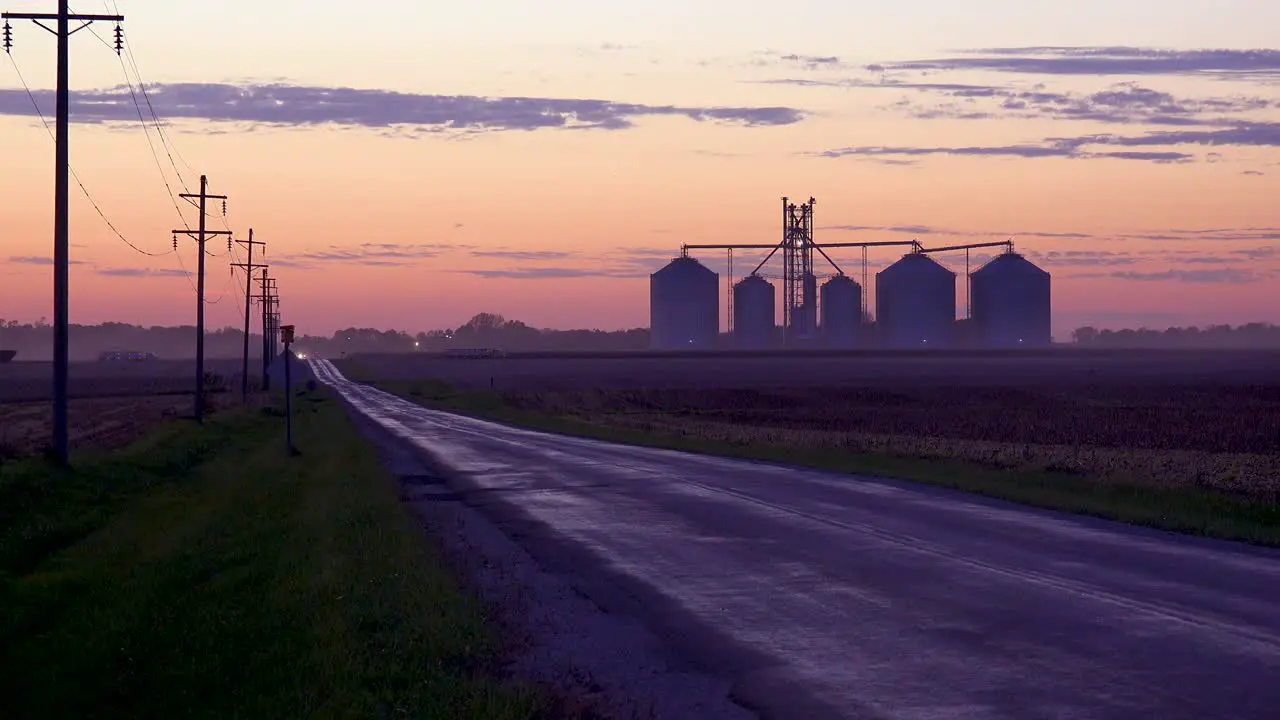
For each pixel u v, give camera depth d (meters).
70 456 31.94
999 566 14.73
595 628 11.76
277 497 26.06
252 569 15.72
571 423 59.38
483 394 102.06
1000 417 70.12
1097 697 8.73
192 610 12.98
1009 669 9.66
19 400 89.81
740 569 15.15
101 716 9.20
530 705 8.49
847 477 27.89
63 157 31.05
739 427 59.84
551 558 16.42
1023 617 11.66
